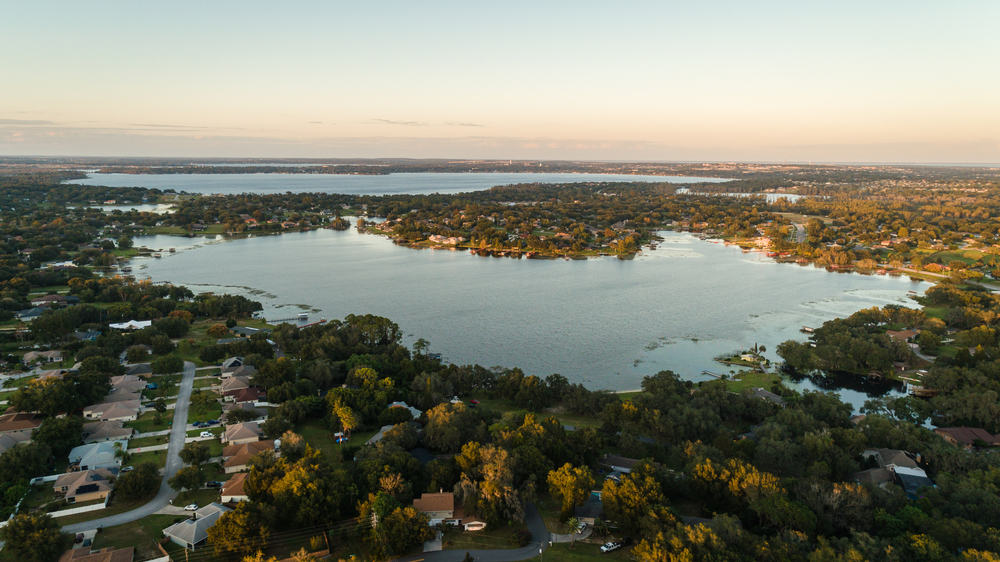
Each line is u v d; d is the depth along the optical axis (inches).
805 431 5610.2
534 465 4781.0
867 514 4057.6
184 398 6579.7
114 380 6717.5
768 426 5580.7
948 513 4168.3
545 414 6604.3
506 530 4269.2
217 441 5565.9
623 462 5221.5
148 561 3836.1
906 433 5438.0
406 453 4936.0
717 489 4436.5
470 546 4079.7
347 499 4365.2
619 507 4210.1
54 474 4877.0
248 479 4503.0
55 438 5187.0
